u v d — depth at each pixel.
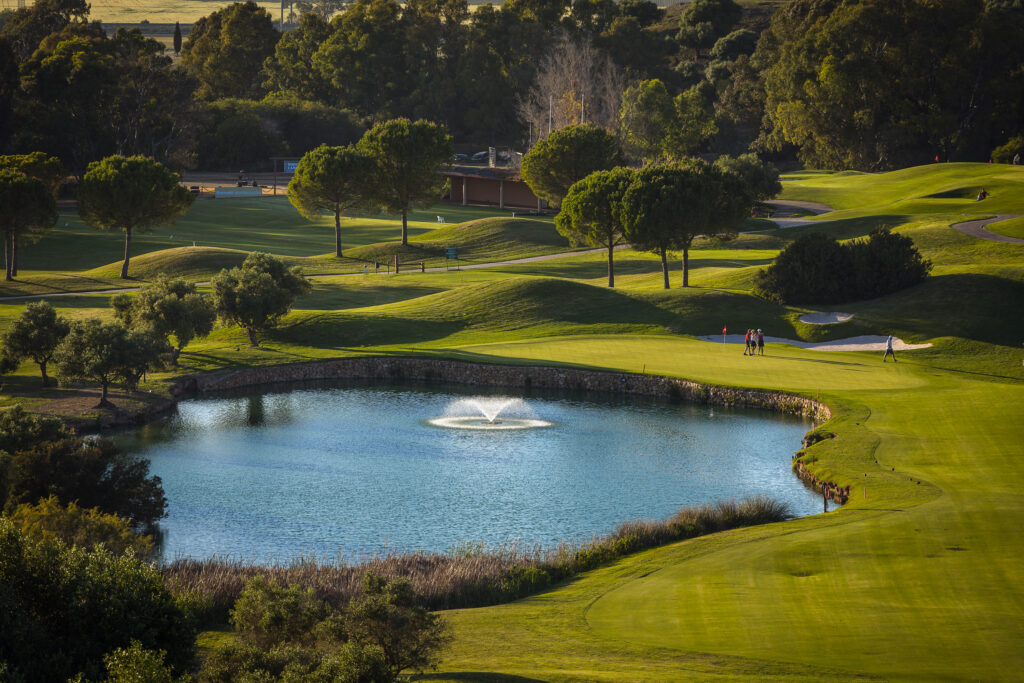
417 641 19.47
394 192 118.38
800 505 41.22
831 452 46.44
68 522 31.25
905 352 71.00
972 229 99.56
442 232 127.06
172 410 61.88
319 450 52.19
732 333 78.00
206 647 22.91
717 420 57.84
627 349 73.69
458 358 70.81
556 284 88.38
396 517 41.09
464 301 87.31
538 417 59.34
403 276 103.31
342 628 19.27
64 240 118.38
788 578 27.11
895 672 19.06
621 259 111.31
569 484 45.78
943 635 21.44
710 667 19.69
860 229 114.25
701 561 29.97
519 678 19.02
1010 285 76.88
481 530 39.34
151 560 32.91
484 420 58.72
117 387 64.44
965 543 29.70
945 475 40.59
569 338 78.00
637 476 47.03
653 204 85.19
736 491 44.16
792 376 64.00
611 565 32.25
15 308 83.12
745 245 113.62
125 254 104.44
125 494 39.53
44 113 142.25
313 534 38.97
